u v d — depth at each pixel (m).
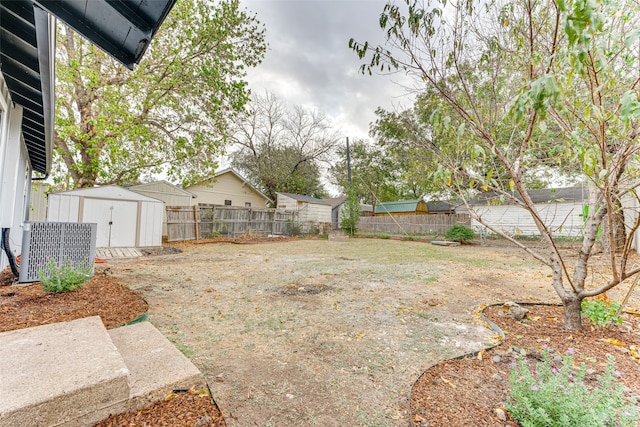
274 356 2.44
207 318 3.31
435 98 3.00
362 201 28.14
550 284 5.16
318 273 6.01
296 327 3.09
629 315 3.36
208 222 13.23
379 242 14.18
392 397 1.90
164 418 1.56
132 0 2.33
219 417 1.62
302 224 17.62
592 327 2.98
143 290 4.36
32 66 3.21
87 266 4.56
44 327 2.13
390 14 2.69
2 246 4.17
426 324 3.21
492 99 2.89
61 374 1.49
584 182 3.11
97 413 1.45
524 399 1.55
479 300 4.12
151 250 9.31
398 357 2.44
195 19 10.59
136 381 1.70
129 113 9.76
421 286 4.96
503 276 5.86
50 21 2.41
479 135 2.54
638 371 2.15
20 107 4.50
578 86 2.55
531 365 2.28
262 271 6.18
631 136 2.16
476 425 1.60
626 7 2.13
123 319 2.96
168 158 11.51
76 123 9.34
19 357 1.66
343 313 3.55
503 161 2.51
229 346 2.61
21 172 6.11
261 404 1.80
